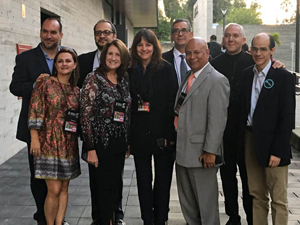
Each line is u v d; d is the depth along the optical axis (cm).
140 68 322
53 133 305
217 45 745
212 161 305
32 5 671
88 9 1155
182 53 392
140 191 329
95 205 344
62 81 312
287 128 286
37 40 700
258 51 293
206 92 305
